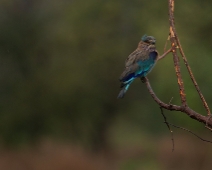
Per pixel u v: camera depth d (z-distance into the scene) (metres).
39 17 25.38
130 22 24.81
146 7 23.56
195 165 21.84
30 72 25.31
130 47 25.12
